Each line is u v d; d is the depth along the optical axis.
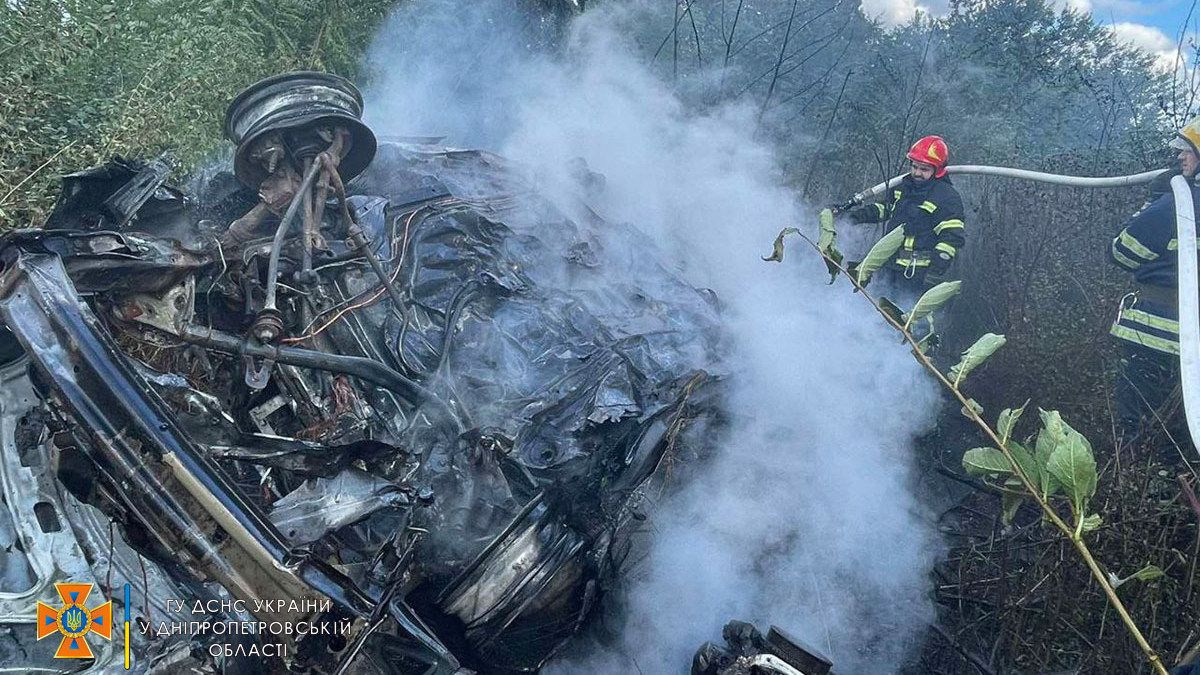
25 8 4.25
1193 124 3.76
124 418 1.95
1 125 3.72
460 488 2.48
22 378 2.23
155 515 1.92
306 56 5.45
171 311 2.36
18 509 2.11
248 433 2.19
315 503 2.17
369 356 2.72
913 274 4.64
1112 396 3.81
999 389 4.26
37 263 2.12
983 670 2.78
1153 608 2.60
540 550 2.45
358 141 3.04
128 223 2.81
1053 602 2.83
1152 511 2.88
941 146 4.61
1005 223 5.12
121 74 4.41
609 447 2.61
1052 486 1.46
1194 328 2.04
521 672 2.53
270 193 2.92
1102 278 4.60
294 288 2.71
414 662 2.25
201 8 4.81
